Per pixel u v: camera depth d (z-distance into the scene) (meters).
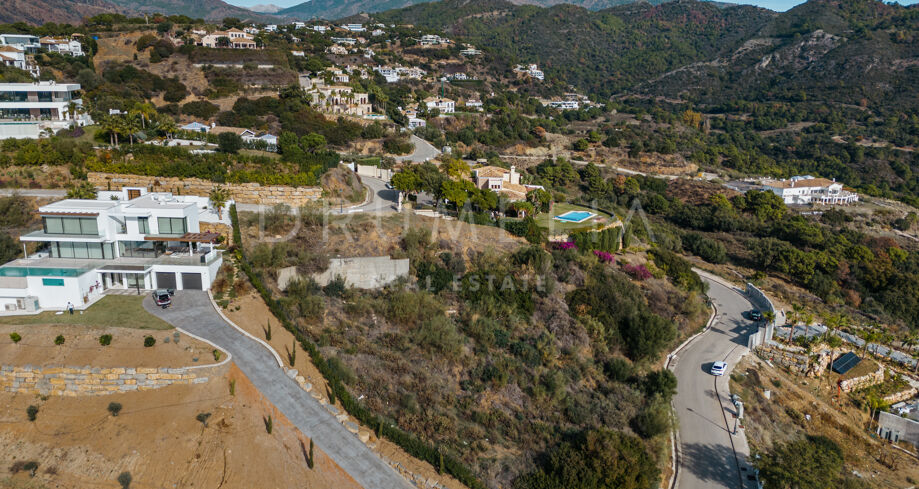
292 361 40.19
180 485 31.91
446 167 90.19
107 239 50.84
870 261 97.31
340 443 34.91
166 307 46.62
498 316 53.66
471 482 33.41
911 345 70.75
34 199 61.06
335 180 75.56
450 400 41.78
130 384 37.88
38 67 114.50
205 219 59.84
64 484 31.89
